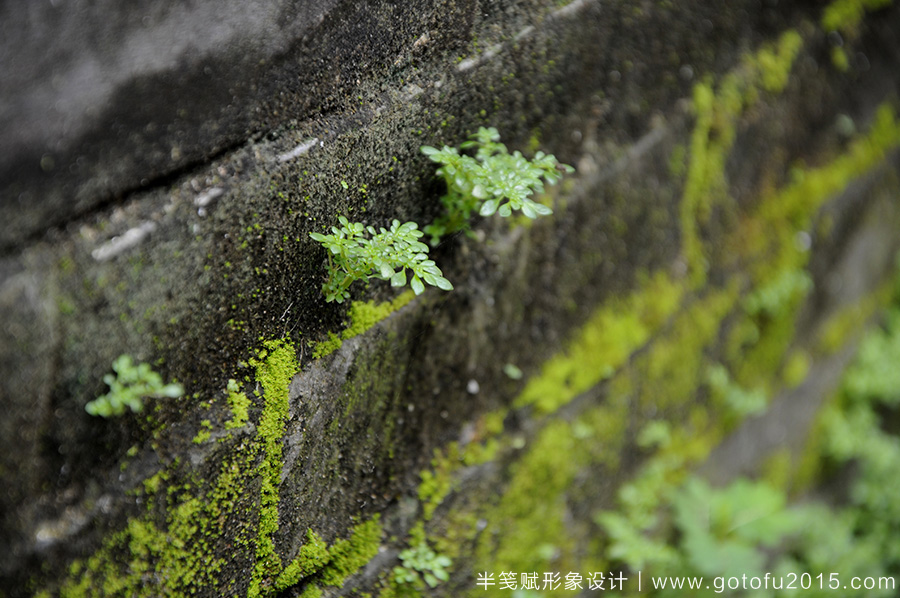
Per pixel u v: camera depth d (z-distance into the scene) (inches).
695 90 127.3
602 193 118.3
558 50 105.3
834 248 178.9
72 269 65.9
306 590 97.7
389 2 84.9
